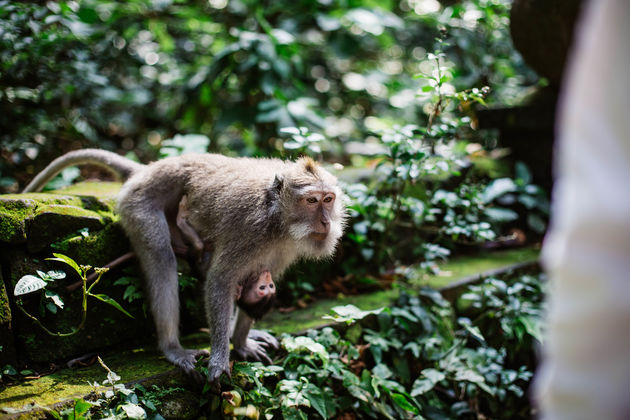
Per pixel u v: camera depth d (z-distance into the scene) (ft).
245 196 13.38
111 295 14.29
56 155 22.44
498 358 16.55
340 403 14.16
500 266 20.34
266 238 13.12
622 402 4.03
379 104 33.94
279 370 13.34
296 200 12.98
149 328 14.93
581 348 4.10
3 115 20.74
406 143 17.07
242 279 13.43
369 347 15.55
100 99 24.71
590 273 4.04
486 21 24.25
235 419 12.14
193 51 29.73
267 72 24.41
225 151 26.08
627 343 3.96
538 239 23.50
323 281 18.53
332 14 28.53
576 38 19.34
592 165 4.11
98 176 23.06
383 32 29.94
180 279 14.94
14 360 12.56
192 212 14.35
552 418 4.37
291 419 12.62
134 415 10.84
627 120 4.01
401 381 15.84
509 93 26.58
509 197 22.40
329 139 27.40
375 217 18.95
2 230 12.69
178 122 28.35
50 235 13.50
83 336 13.69
